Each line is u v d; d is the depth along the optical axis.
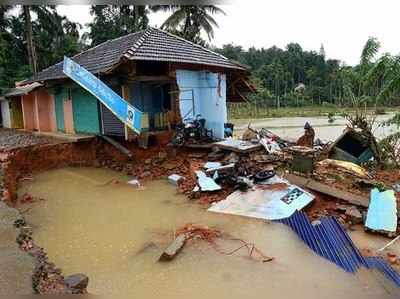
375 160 11.77
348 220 7.45
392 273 5.43
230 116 42.78
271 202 8.22
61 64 18.05
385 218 6.99
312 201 8.13
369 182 8.79
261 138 12.96
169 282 5.30
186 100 13.78
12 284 3.82
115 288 5.14
